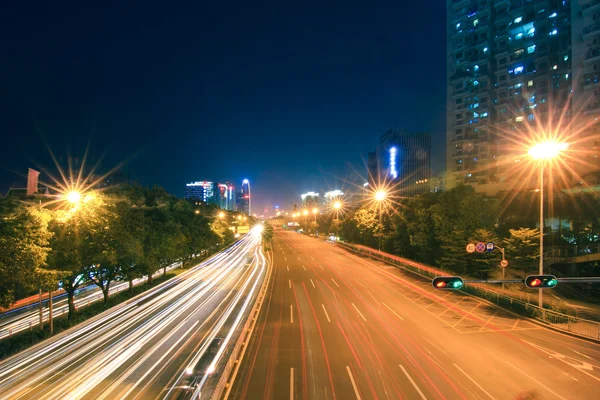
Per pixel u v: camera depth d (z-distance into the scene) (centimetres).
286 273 4997
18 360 1973
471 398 1554
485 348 2127
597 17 6750
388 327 2530
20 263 1967
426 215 4756
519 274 3872
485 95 8956
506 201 5959
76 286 2848
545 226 5319
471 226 4016
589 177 5859
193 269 5584
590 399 1547
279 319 2736
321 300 3359
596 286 4141
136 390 1617
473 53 9275
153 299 3494
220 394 1577
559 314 2558
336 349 2119
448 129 9775
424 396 1570
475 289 3500
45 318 2917
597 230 4656
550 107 7931
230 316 2823
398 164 16575
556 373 1789
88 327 2578
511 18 8656
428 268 4544
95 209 2808
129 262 3184
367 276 4641
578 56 7000
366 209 7519
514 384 1680
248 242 11031
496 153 8888
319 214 15050
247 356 2019
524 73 8394
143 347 2142
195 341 2248
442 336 2339
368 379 1736
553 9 8019
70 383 1697
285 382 1711
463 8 9519
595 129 6625
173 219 4784
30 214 2166
